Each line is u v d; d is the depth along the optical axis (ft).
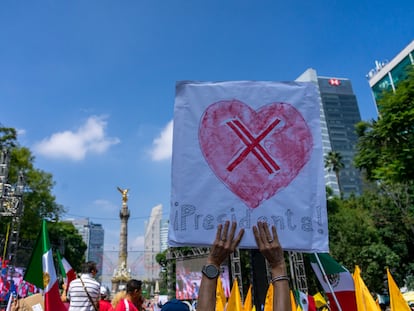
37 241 16.38
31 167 106.42
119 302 17.16
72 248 176.65
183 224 9.53
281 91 10.68
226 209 9.66
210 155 10.05
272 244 7.90
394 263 91.86
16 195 69.72
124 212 173.78
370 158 53.06
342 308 13.84
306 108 10.63
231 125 10.32
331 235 99.25
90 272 19.80
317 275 14.21
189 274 84.94
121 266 162.50
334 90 485.56
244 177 9.91
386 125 46.29
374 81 222.69
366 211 105.50
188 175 9.89
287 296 7.31
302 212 9.80
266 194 9.84
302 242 9.57
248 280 103.50
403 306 14.97
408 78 48.24
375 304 13.67
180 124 10.32
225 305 17.47
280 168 10.09
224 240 7.80
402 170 45.01
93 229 336.29
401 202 97.71
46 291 15.24
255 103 10.54
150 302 96.22
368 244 95.50
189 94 10.51
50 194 110.63
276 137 10.33
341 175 405.18
